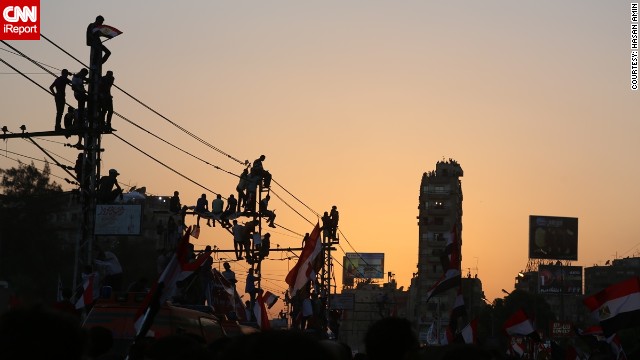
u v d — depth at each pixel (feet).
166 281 31.37
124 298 62.34
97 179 85.30
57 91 85.20
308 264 79.77
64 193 263.08
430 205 556.10
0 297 122.93
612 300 58.49
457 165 559.38
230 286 110.73
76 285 84.02
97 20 85.66
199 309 77.46
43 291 252.01
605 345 73.15
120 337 61.21
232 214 138.41
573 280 520.42
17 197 254.88
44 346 9.87
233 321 90.17
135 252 296.30
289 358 9.98
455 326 71.41
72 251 259.80
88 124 86.07
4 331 9.92
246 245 140.87
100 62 86.28
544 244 515.91
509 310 405.39
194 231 130.21
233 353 10.30
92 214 84.38
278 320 134.82
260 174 140.87
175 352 19.49
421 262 547.90
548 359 151.53
